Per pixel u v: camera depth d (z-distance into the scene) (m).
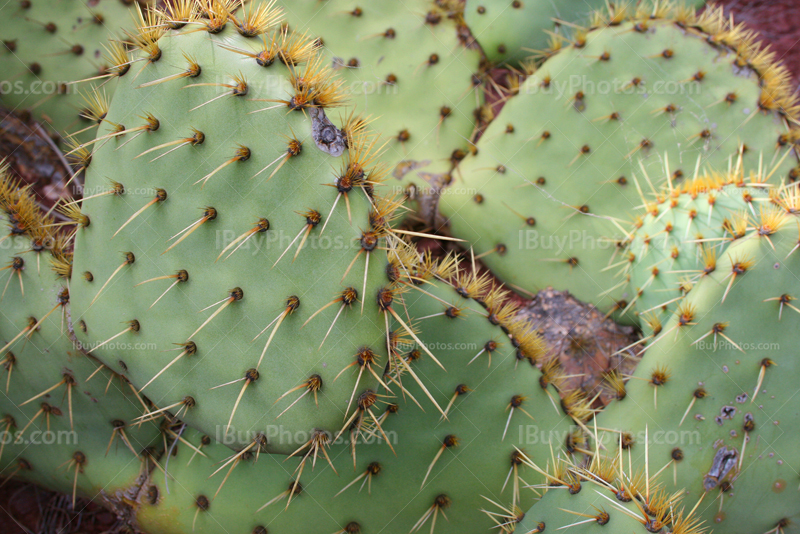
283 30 0.69
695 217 0.76
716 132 0.85
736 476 0.73
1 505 0.80
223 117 0.66
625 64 0.86
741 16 1.26
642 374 0.74
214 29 0.66
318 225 0.65
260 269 0.66
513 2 0.90
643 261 0.79
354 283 0.66
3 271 0.72
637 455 0.74
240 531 0.73
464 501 0.73
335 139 0.66
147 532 0.76
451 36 0.89
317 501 0.72
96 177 0.69
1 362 0.73
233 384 0.67
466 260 0.92
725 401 0.73
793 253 0.72
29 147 0.87
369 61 0.88
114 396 0.73
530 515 0.69
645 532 0.66
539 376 0.74
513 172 0.88
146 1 0.86
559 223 0.88
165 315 0.67
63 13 0.84
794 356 0.72
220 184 0.66
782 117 0.86
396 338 0.67
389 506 0.73
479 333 0.73
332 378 0.66
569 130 0.87
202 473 0.73
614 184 0.86
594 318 0.88
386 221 0.67
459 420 0.73
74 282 0.70
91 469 0.75
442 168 0.90
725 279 0.72
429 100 0.89
